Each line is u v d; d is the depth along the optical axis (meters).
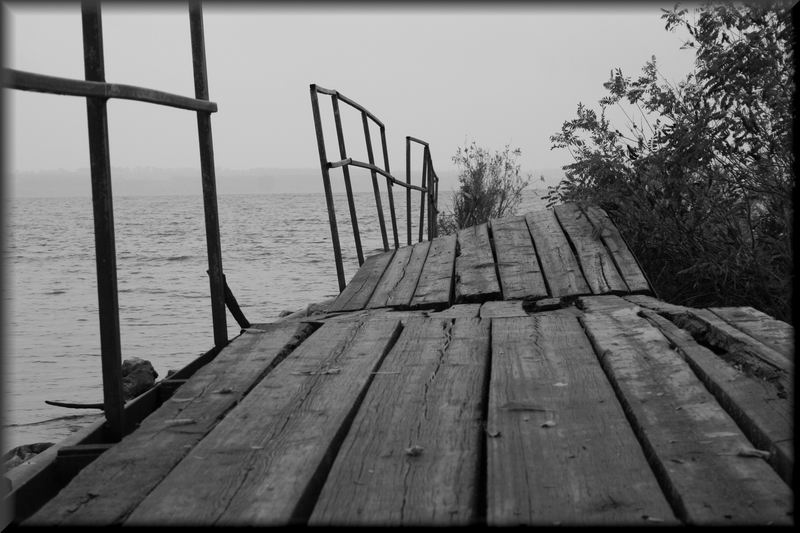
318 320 5.14
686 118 6.37
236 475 2.47
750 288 5.98
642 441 2.71
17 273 19.88
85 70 2.95
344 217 47.75
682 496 2.16
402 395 3.28
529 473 2.39
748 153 5.88
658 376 3.35
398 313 5.43
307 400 3.24
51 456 2.90
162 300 13.28
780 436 2.47
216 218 4.47
